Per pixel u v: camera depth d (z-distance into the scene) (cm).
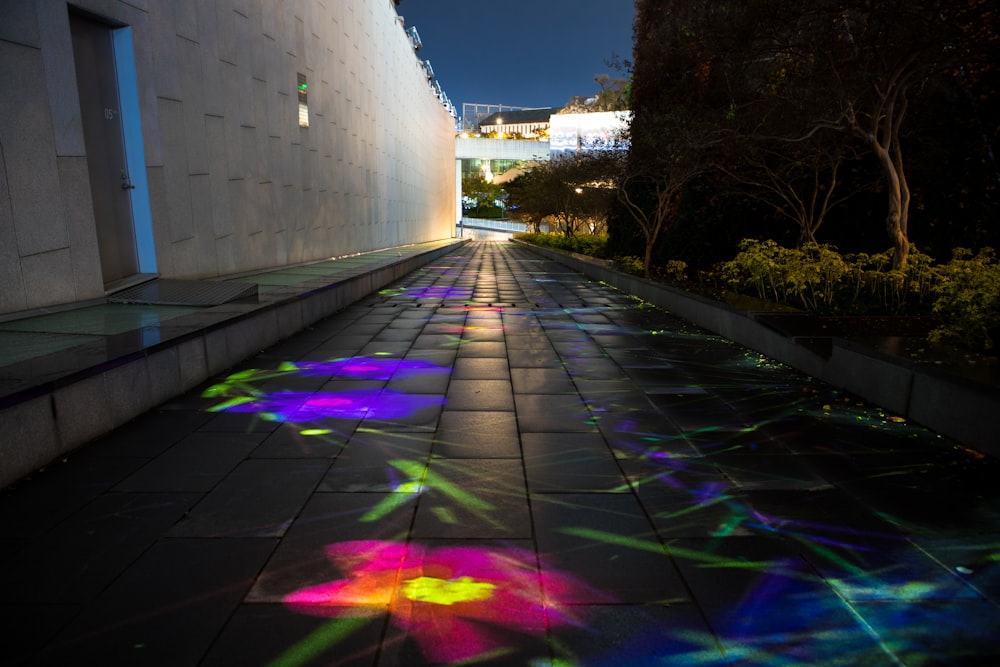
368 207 2017
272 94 1146
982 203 825
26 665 170
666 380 502
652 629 189
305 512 265
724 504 275
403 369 538
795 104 748
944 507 271
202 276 894
